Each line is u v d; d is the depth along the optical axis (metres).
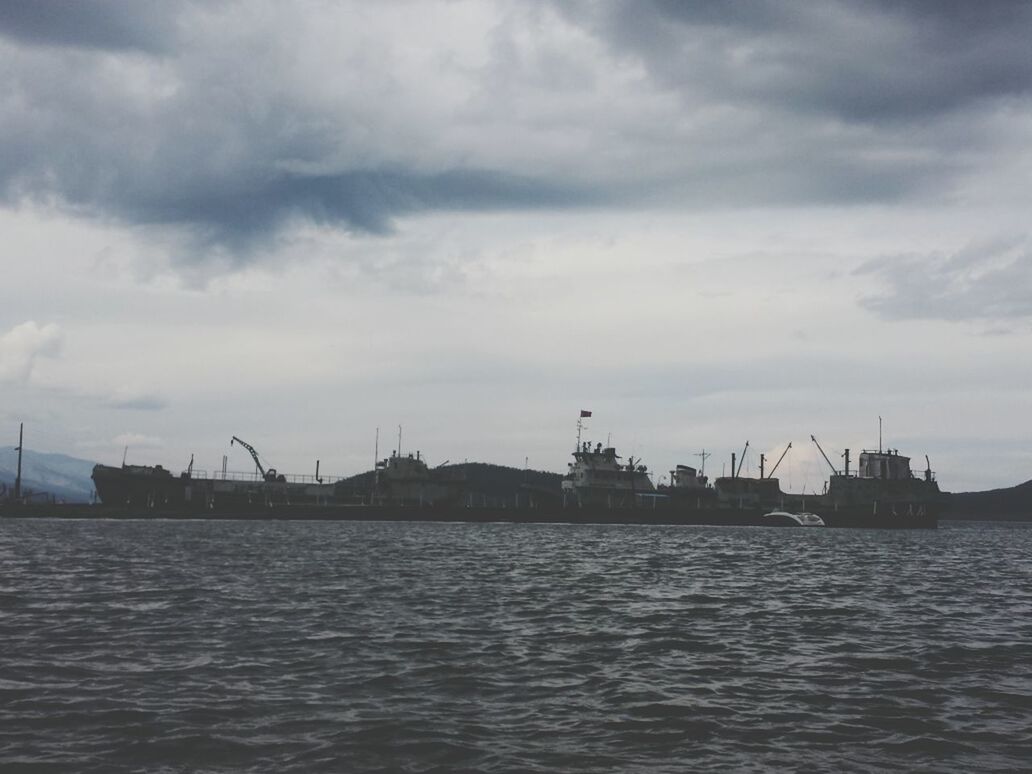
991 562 109.19
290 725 26.08
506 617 48.00
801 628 46.47
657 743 25.20
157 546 99.25
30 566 73.44
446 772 22.42
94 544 101.69
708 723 27.27
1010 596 66.50
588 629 44.34
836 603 58.06
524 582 66.75
